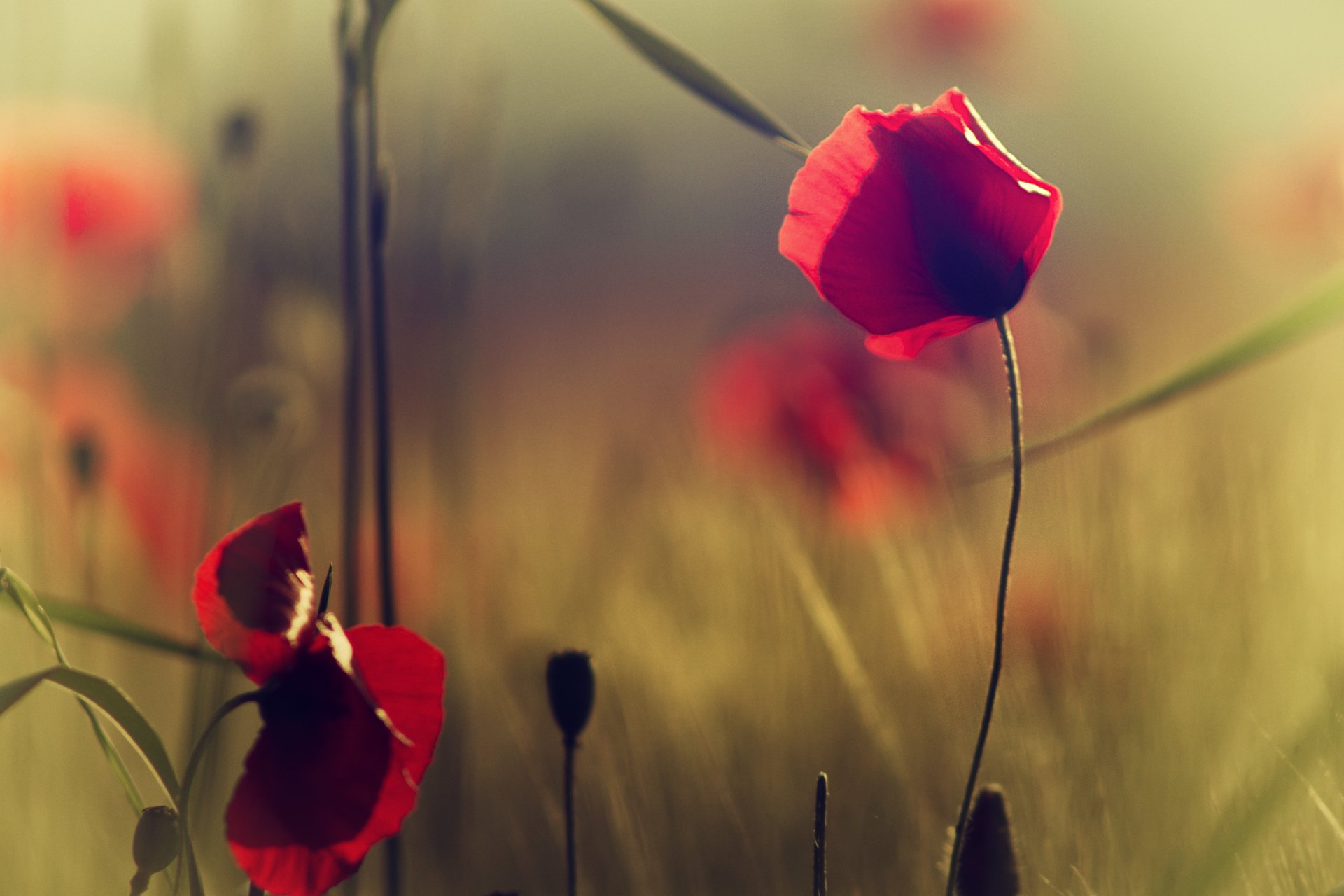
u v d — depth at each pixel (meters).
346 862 1.10
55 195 1.52
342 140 1.21
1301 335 1.13
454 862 1.34
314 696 1.10
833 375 1.74
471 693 1.39
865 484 1.62
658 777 1.36
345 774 1.10
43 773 1.30
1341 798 1.21
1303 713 1.29
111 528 1.51
